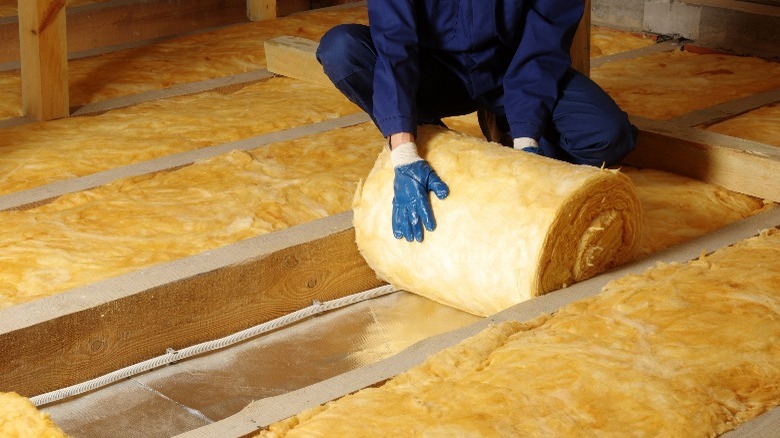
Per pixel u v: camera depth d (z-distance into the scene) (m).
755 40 5.80
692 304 2.69
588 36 4.37
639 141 4.12
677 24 6.18
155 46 6.09
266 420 2.24
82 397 2.83
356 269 3.40
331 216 3.46
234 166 4.01
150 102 5.03
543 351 2.46
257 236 3.30
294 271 3.26
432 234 3.05
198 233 3.44
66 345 2.84
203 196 3.73
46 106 4.70
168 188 3.81
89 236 3.41
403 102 3.09
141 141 4.38
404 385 2.35
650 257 3.14
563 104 3.53
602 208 2.96
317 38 6.33
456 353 2.47
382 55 3.12
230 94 5.18
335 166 4.03
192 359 3.04
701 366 2.38
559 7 3.32
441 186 3.03
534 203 2.88
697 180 3.98
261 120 4.67
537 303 2.81
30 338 2.76
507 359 2.43
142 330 2.97
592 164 3.65
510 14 3.27
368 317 3.26
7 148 4.29
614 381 2.31
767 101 4.75
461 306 3.16
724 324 2.57
